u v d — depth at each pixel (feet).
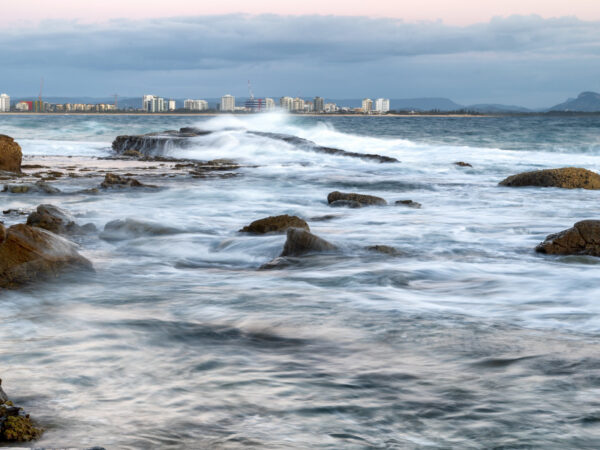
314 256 34.04
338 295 25.73
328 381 16.05
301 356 18.11
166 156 131.64
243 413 14.05
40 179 76.07
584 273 29.89
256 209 56.34
